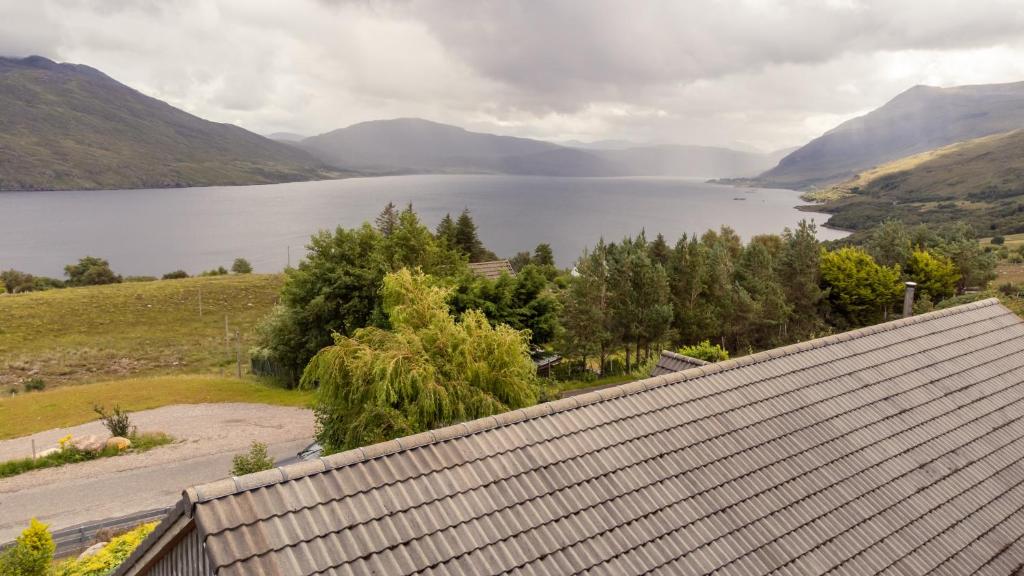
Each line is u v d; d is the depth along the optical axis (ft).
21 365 152.35
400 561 19.03
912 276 178.09
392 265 127.44
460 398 60.80
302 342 127.75
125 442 88.22
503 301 116.06
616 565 21.67
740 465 28.66
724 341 146.00
